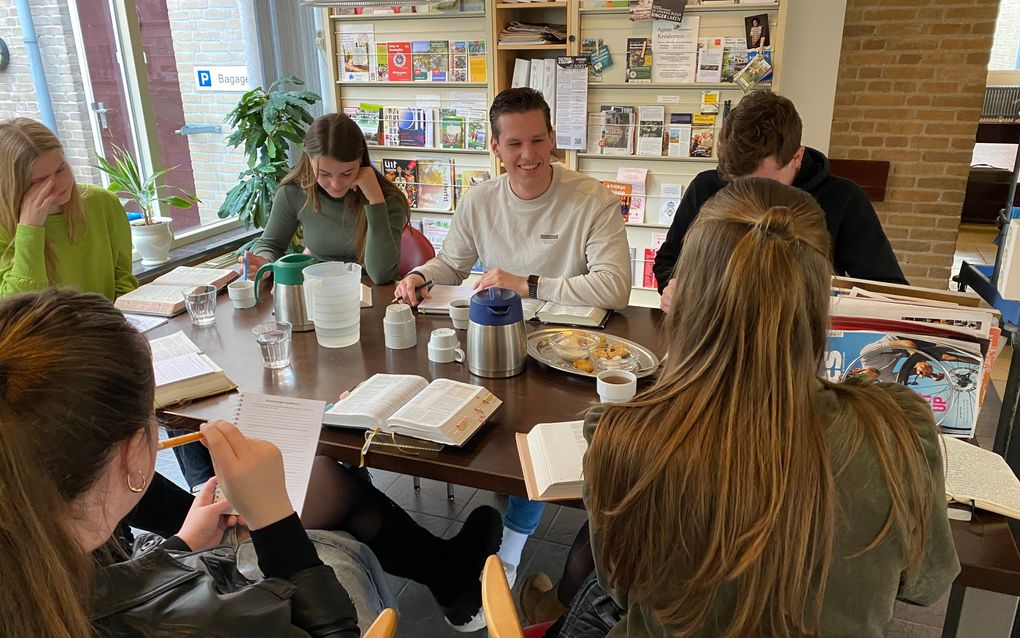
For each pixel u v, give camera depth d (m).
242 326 1.88
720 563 0.70
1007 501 1.02
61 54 2.96
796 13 3.61
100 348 0.65
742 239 0.73
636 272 3.78
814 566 0.72
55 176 1.99
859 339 1.26
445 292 2.07
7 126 1.93
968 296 1.32
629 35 3.38
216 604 0.72
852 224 2.04
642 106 3.46
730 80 3.28
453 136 3.80
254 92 3.36
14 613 0.56
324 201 2.55
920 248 4.40
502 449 1.23
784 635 0.73
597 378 1.39
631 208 3.65
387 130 3.92
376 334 1.82
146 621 0.69
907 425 0.75
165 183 3.47
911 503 0.73
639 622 0.85
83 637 0.60
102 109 3.17
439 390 1.35
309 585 0.84
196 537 1.09
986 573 0.93
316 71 4.09
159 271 3.08
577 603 1.07
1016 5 7.53
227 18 3.67
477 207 2.25
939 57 4.02
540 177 2.11
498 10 3.51
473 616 1.63
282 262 1.85
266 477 0.88
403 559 1.55
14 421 0.58
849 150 4.37
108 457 0.66
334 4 2.32
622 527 0.78
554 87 3.53
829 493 0.69
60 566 0.59
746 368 0.71
